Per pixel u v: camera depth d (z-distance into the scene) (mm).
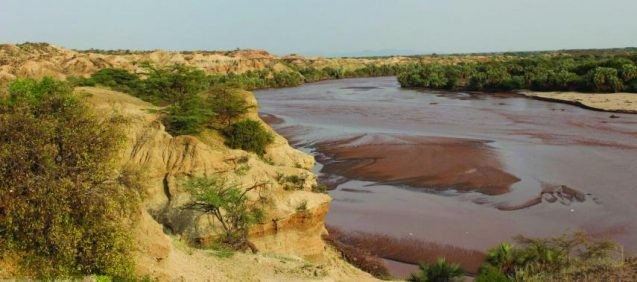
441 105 98812
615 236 31719
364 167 49656
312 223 26469
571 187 41688
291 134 68562
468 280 26641
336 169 49375
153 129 27453
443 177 45688
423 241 31797
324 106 100562
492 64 149875
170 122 35906
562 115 81875
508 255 21766
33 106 13461
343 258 28531
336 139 63531
